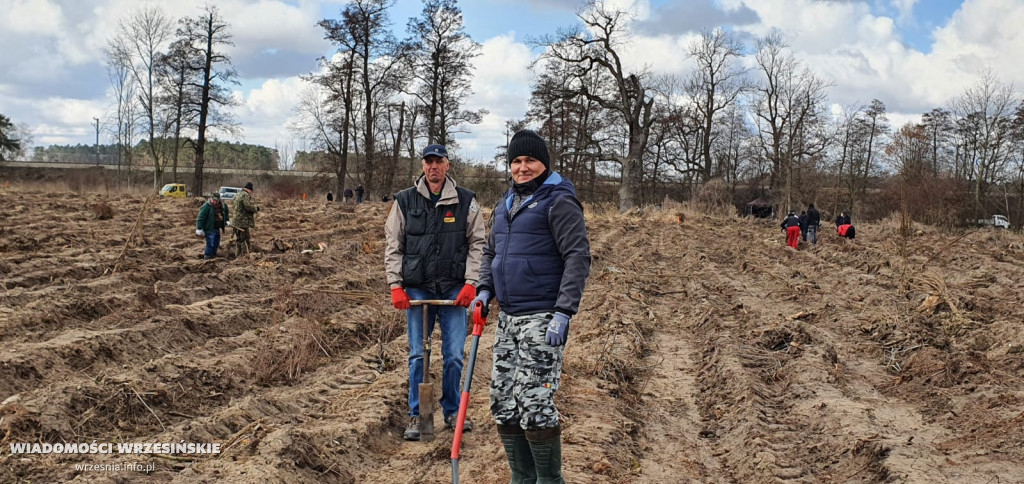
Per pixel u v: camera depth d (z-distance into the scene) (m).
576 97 48.03
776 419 6.19
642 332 9.89
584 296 12.26
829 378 7.11
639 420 6.31
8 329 7.63
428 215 5.43
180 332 8.38
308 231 21.98
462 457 5.16
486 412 6.04
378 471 4.94
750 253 21.59
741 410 6.32
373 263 15.86
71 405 5.48
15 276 10.77
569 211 3.96
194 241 17.97
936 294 10.02
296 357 7.24
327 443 5.06
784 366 7.65
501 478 4.74
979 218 45.78
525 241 4.02
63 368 6.80
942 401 6.31
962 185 41.22
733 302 11.98
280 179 67.75
